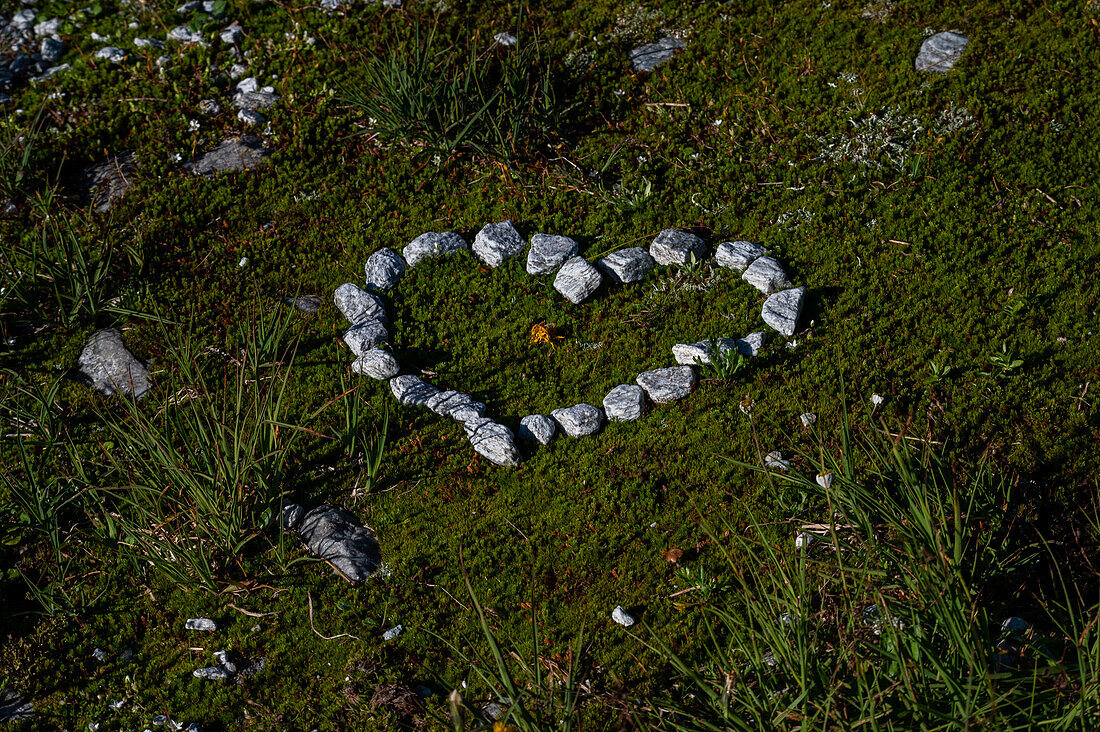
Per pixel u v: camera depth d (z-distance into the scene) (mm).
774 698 2938
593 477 3297
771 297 3465
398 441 3354
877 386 3350
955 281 3467
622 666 3098
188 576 3178
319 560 3215
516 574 3197
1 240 3662
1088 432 3268
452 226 3670
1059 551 3160
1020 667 3025
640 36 3986
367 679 3107
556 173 3736
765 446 3299
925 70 3793
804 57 3861
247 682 3113
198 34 4086
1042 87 3717
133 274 3594
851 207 3600
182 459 3191
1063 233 3498
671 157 3740
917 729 2893
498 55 3887
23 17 4168
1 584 3203
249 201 3721
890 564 3055
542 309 3527
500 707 3064
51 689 3115
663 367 3422
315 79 3945
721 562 3186
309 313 3543
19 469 3328
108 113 3900
